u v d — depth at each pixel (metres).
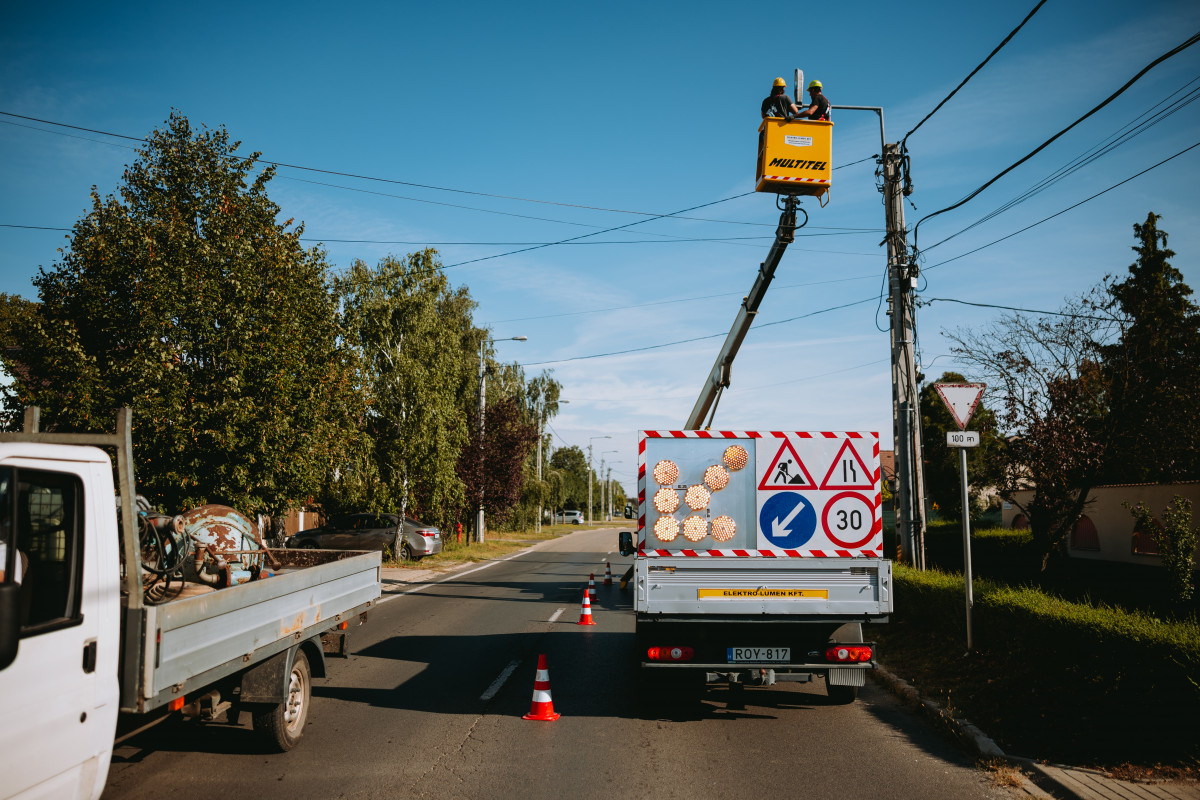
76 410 10.14
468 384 32.28
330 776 5.58
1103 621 6.68
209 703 5.26
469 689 8.48
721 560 6.97
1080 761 5.68
